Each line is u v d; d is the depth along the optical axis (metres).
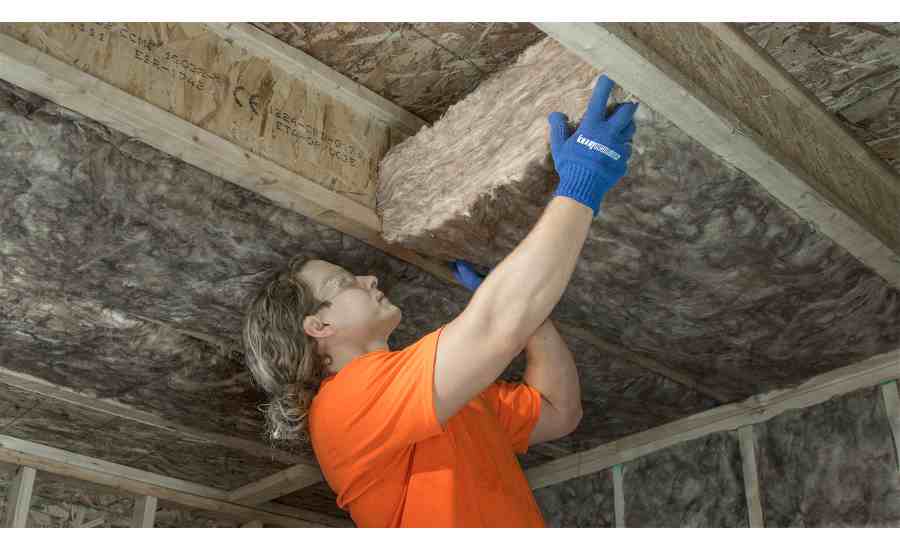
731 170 2.22
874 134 2.56
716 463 3.48
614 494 3.76
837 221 2.39
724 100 2.12
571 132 2.12
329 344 2.43
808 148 2.39
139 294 2.76
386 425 2.06
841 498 3.09
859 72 2.37
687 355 3.15
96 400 3.34
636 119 2.09
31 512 3.98
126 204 2.38
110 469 3.87
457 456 2.13
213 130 2.27
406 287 2.80
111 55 2.15
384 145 2.62
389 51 2.46
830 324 2.88
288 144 2.41
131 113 2.13
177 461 3.88
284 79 2.46
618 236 2.48
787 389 3.33
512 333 2.00
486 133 2.33
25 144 2.19
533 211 2.31
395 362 2.12
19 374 3.18
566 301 2.87
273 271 2.65
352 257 2.64
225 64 2.35
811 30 2.26
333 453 2.18
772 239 2.45
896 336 2.95
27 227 2.45
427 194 2.42
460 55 2.47
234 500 4.12
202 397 3.32
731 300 2.77
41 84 2.05
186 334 2.99
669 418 3.62
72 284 2.70
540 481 4.04
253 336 2.45
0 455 3.61
